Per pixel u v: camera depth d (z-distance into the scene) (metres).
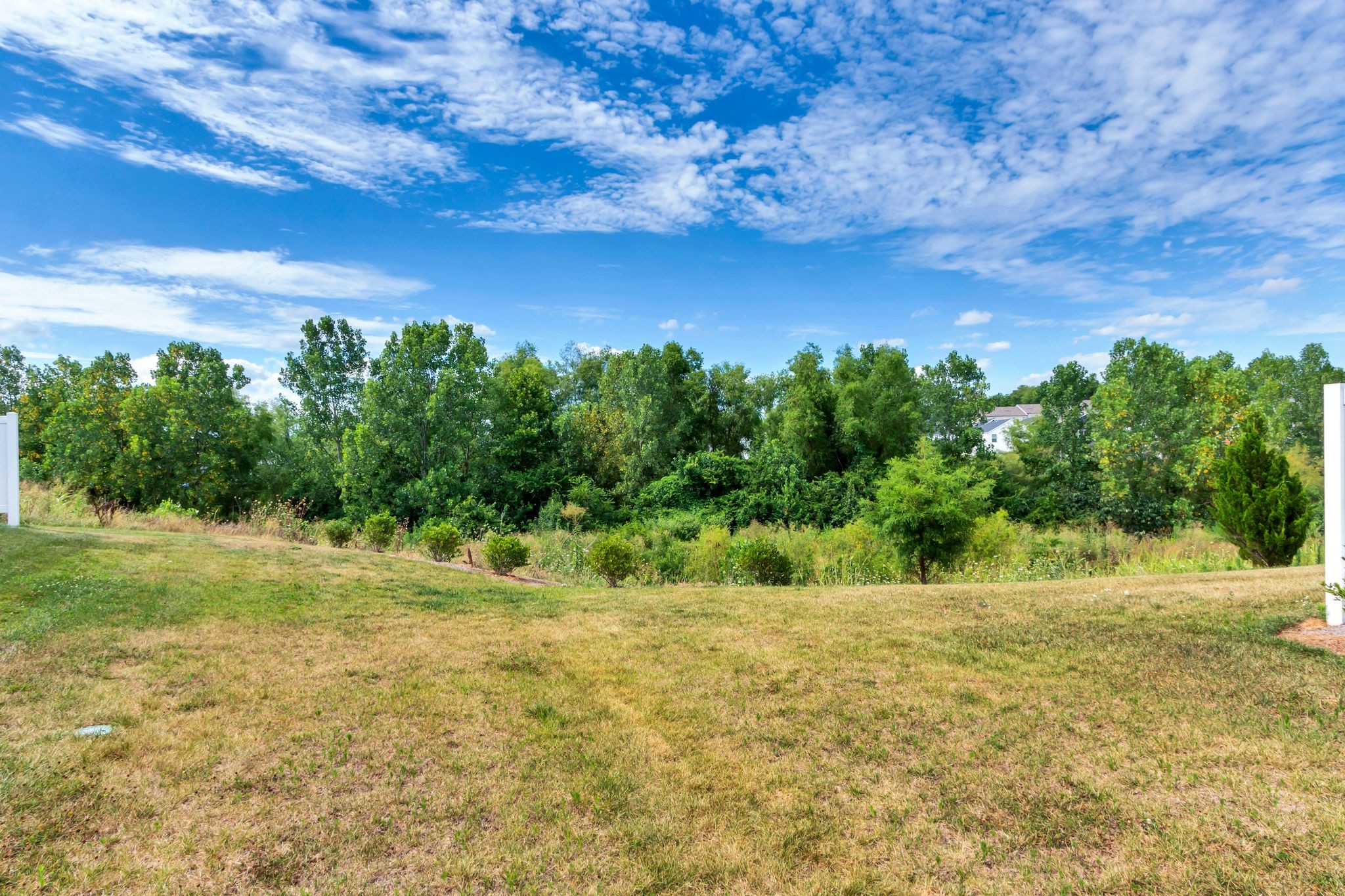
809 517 28.50
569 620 8.33
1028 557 18.66
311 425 30.59
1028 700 5.13
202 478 27.38
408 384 27.31
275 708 5.14
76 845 3.34
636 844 3.57
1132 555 20.09
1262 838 3.30
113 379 27.92
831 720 5.02
